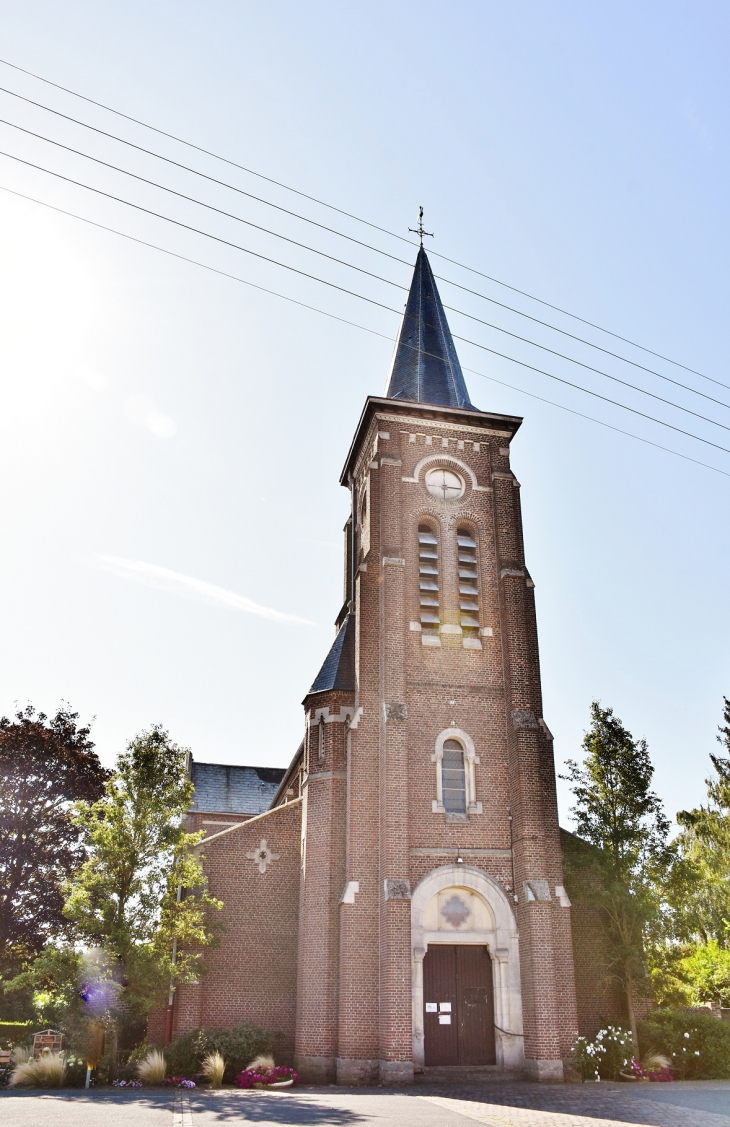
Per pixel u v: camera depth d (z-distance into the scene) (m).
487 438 32.34
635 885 26.48
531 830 25.73
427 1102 18.16
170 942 25.25
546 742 27.48
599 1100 18.38
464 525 31.17
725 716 42.06
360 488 34.66
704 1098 18.67
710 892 39.44
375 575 29.25
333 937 25.42
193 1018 26.00
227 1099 18.62
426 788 26.61
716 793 41.28
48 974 23.39
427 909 25.14
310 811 27.41
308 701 29.09
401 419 31.81
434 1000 24.50
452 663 28.48
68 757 36.44
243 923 28.11
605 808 27.67
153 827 25.19
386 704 26.89
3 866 34.28
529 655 28.55
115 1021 22.31
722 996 34.75
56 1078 21.23
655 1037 25.12
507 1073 23.61
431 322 36.44
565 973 24.72
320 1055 24.14
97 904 24.08
